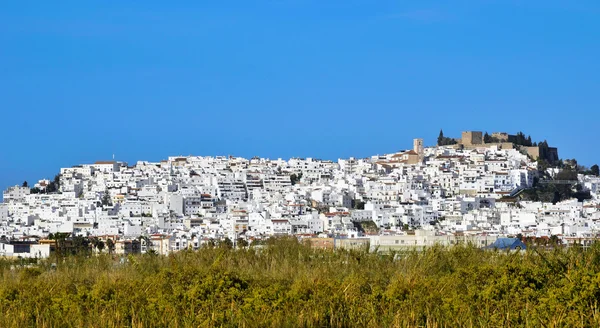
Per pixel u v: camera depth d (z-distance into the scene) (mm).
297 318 65000
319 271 82312
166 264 94500
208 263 92750
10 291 79438
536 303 67188
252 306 69938
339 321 65000
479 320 62781
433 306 67062
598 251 77562
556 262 76250
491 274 73438
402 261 87688
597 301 63969
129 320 67875
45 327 66438
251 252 98438
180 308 70500
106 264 98125
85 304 73375
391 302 69250
